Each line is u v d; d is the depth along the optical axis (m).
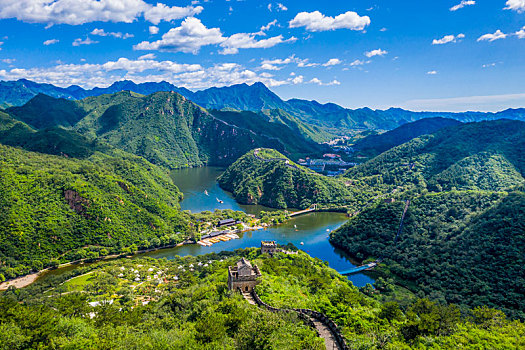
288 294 124.25
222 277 158.62
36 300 162.00
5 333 84.88
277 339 80.19
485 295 180.88
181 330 98.38
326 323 97.62
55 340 89.50
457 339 101.94
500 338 105.44
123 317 126.38
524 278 179.62
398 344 92.88
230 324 90.12
